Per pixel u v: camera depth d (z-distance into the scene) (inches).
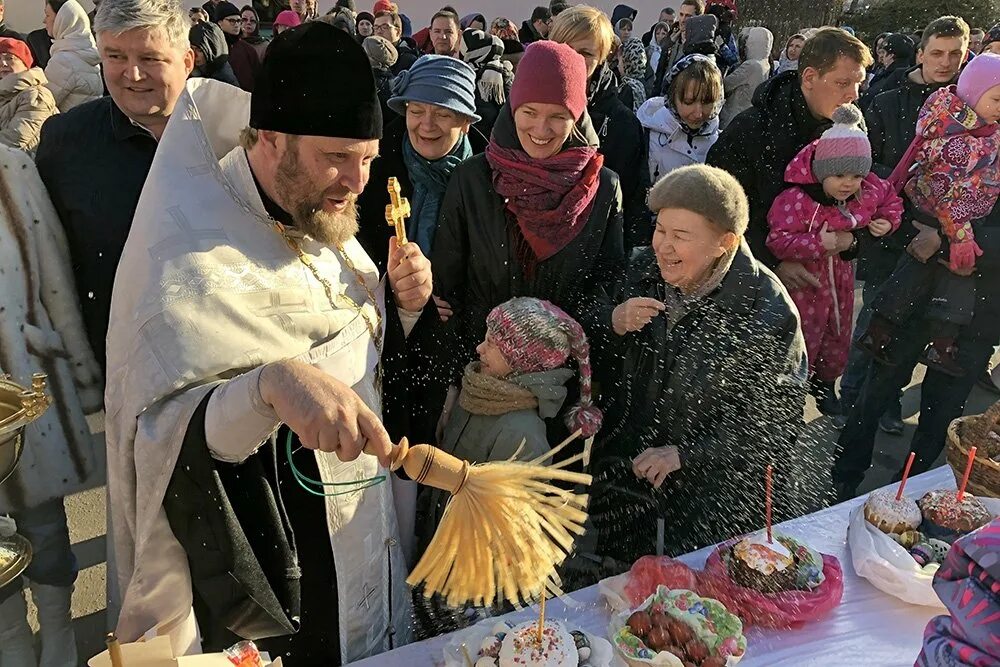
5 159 65.0
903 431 135.6
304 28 47.6
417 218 87.6
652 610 49.9
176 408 43.7
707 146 116.3
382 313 60.5
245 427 41.0
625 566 65.4
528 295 77.8
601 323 70.6
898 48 203.5
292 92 47.0
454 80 86.2
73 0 139.2
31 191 66.6
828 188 90.8
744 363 65.1
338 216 51.8
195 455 42.6
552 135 75.3
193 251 47.4
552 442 68.2
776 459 66.2
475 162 80.4
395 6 224.4
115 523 50.2
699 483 65.7
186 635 49.5
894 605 55.7
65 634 75.6
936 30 119.3
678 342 65.8
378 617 58.7
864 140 89.2
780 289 67.5
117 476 48.6
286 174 49.1
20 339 64.9
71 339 69.4
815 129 97.4
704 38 152.2
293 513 53.5
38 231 66.7
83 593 93.0
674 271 65.1
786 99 98.7
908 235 110.7
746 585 54.0
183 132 51.4
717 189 62.1
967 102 100.7
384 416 61.6
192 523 44.4
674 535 65.4
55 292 68.1
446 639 52.4
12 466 53.1
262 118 48.5
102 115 71.6
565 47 77.0
